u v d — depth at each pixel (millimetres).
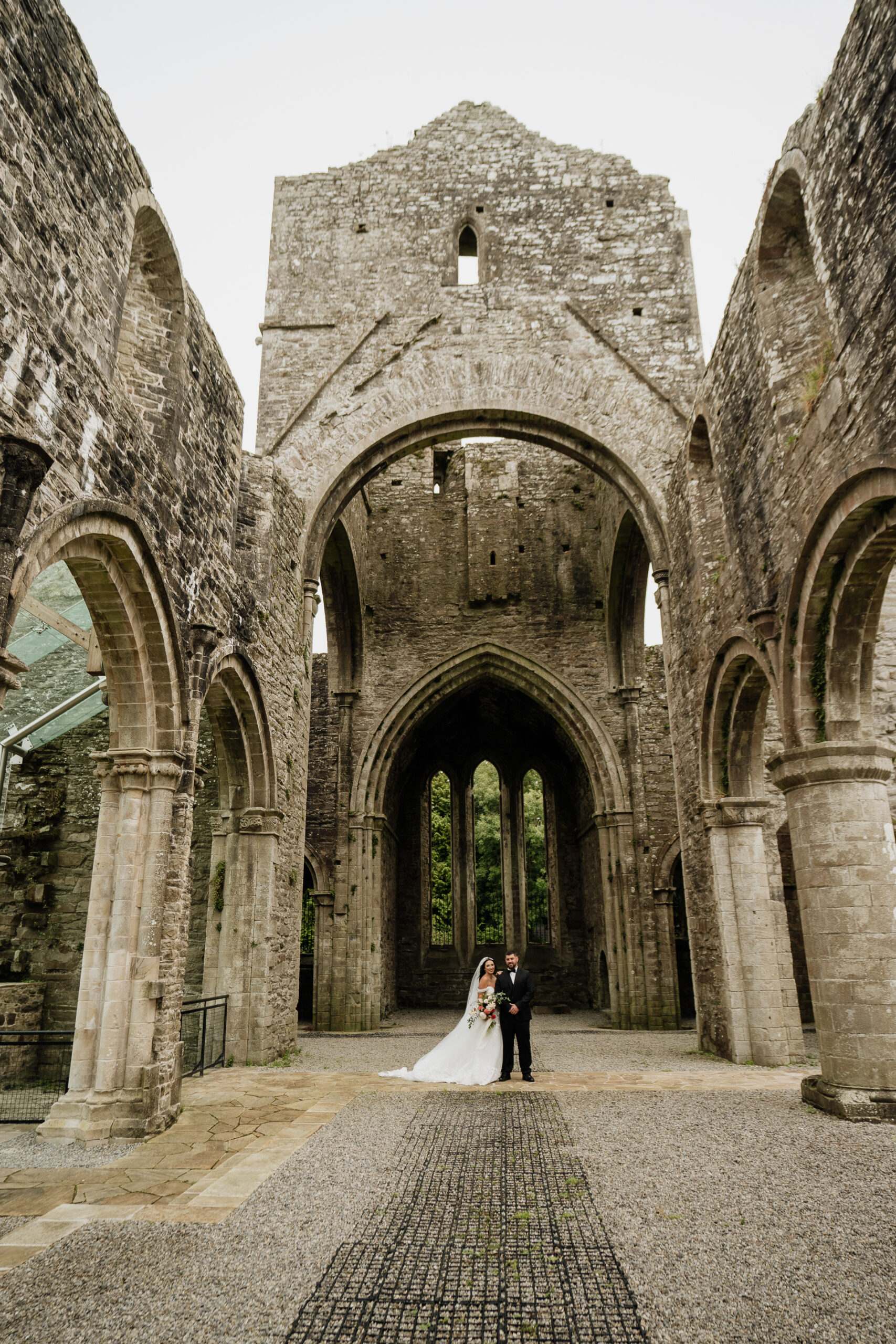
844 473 6578
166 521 7543
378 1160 5590
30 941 11250
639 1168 5316
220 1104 7570
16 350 5223
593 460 13875
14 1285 3658
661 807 17891
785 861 15414
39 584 11883
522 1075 8969
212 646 8234
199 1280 3697
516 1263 3848
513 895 21734
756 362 8922
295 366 14242
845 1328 3217
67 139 5996
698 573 11180
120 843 7070
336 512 13875
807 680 7703
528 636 18641
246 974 10211
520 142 15477
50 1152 5910
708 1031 11094
